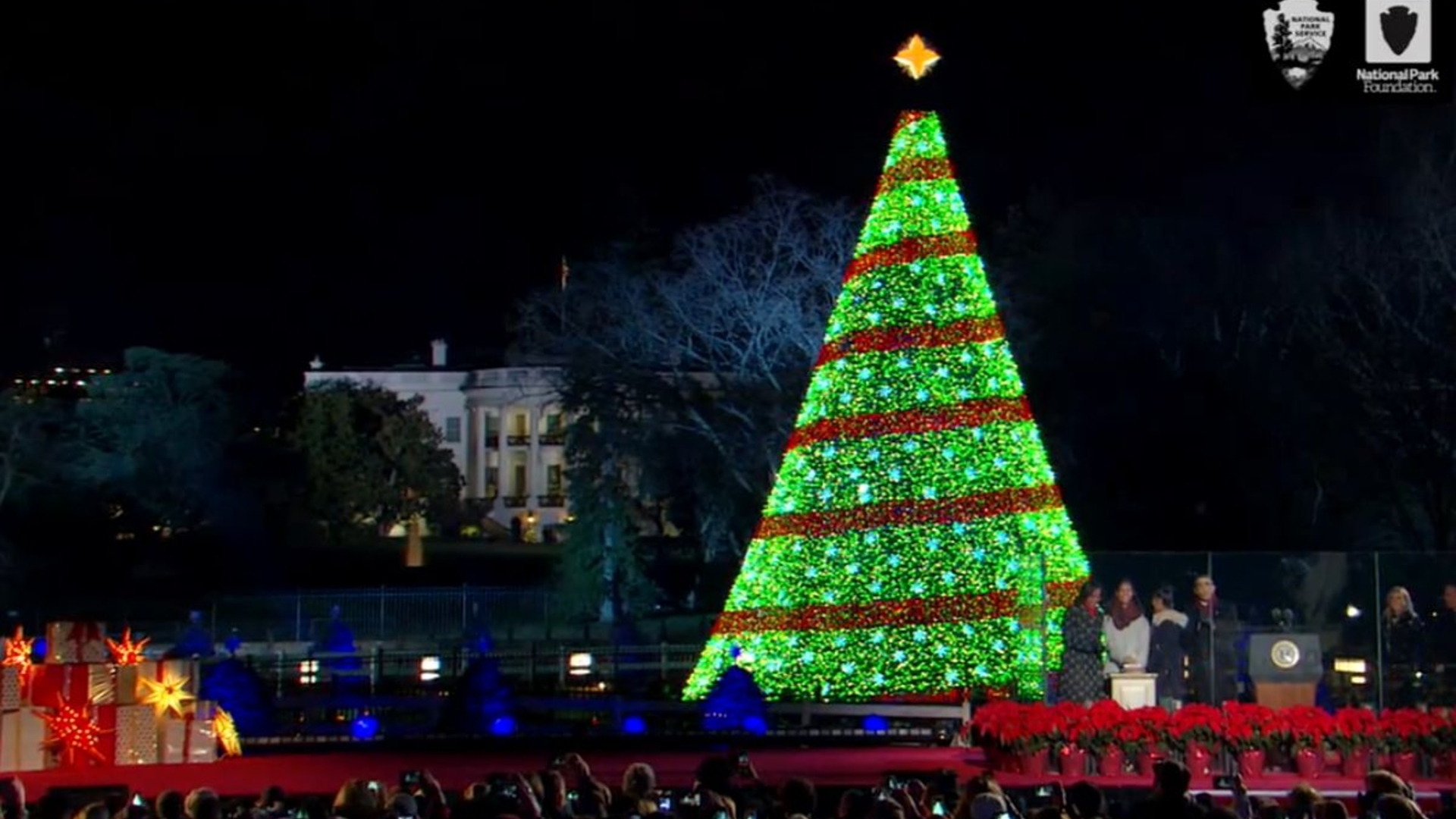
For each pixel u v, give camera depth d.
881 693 30.89
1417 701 24.75
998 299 58.06
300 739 27.58
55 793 13.83
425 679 40.50
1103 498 55.41
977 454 31.28
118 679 23.88
